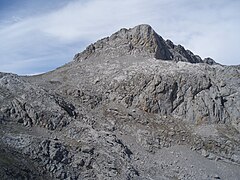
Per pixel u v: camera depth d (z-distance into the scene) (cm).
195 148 9875
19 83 9450
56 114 8906
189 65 12169
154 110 10862
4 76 9531
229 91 11738
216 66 12850
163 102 11025
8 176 6266
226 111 11319
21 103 8750
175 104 11119
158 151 9450
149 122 10419
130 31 13800
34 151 7350
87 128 8969
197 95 11300
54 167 7244
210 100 11238
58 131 8638
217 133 10562
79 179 7331
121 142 9131
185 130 10488
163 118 10750
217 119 11044
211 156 9694
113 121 10112
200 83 11469
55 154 7475
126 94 11038
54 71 12850
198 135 10369
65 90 10906
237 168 9562
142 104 10881
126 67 12094
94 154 8131
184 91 11288
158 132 10119
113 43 13512
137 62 12381
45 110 8888
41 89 9700
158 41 13750
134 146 9375
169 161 9138
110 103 10850
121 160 8312
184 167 9012
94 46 13638
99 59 12925
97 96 10925
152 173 8475
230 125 11050
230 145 10144
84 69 12319
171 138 10050
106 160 8044
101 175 7612
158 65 12075
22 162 6925
